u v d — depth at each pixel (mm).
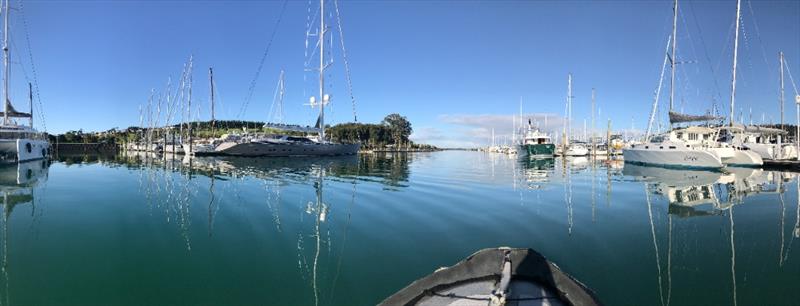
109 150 100000
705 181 27438
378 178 27141
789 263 10016
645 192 21484
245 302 7840
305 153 58344
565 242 11555
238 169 34906
